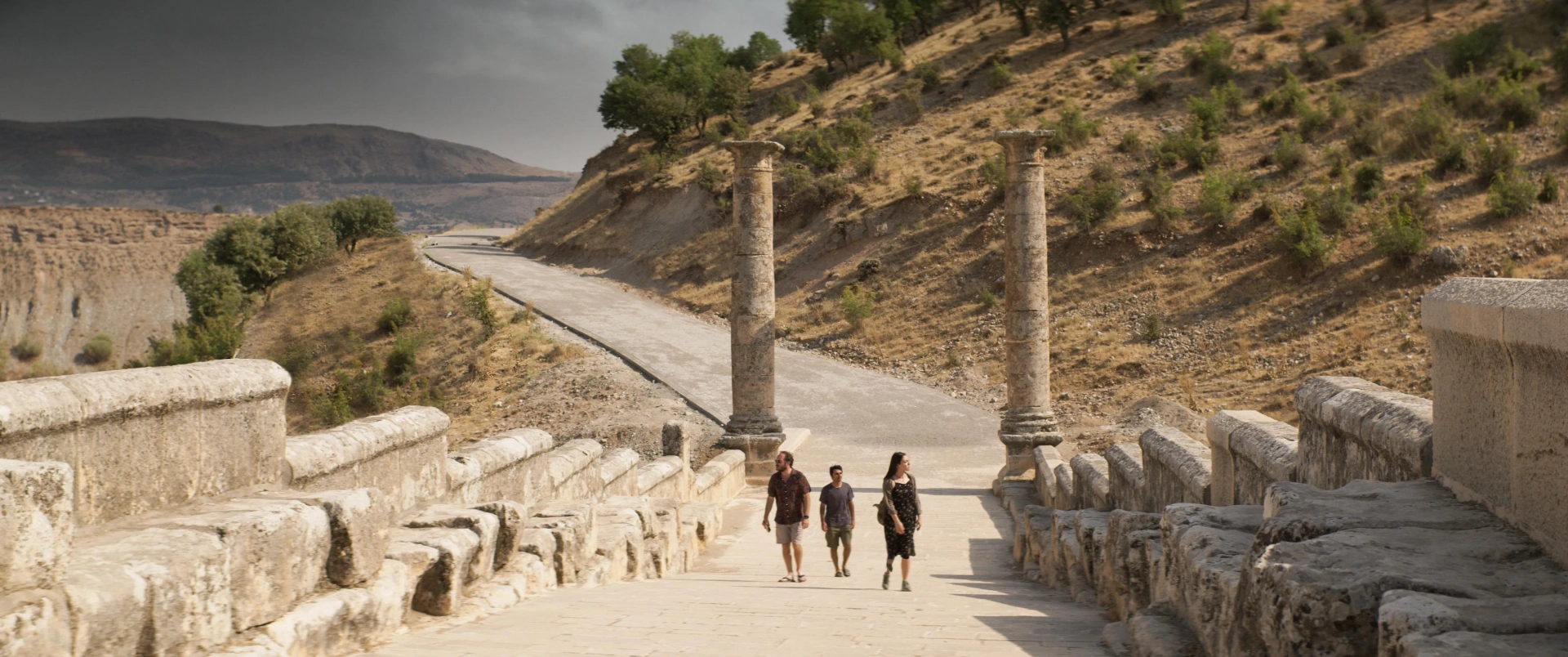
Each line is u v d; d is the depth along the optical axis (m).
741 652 5.64
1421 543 4.15
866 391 39.88
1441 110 48.41
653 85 87.56
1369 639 3.57
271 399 6.20
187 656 4.52
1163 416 31.08
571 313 54.53
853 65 91.25
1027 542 13.40
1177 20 74.25
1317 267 39.19
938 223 53.69
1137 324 40.38
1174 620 5.35
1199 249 44.00
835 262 55.50
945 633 6.60
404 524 7.29
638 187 75.81
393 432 7.62
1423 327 5.34
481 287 56.91
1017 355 24.45
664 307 57.50
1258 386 33.28
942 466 29.48
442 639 5.93
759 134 77.38
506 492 10.02
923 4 96.62
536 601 7.66
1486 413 4.64
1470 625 3.12
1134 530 7.14
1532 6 60.38
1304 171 47.00
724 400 38.75
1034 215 24.47
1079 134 56.97
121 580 4.15
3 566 3.70
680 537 13.85
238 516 5.11
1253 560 4.46
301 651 5.16
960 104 69.75
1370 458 5.89
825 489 13.04
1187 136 53.09
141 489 5.16
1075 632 6.71
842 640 6.23
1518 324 4.13
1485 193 40.22
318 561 5.61
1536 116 45.38
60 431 4.63
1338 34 62.91
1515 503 4.32
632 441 33.91
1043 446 22.70
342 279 66.38
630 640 6.00
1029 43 78.56
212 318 59.69
